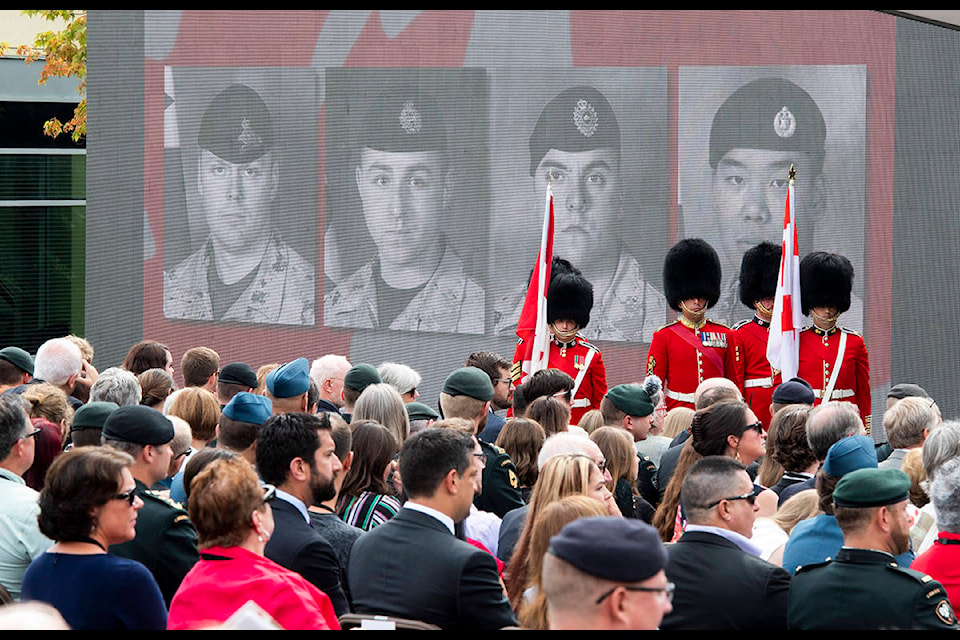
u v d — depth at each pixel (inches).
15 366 462.0
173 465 327.9
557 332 655.1
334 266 759.1
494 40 719.1
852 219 660.1
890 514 244.1
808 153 666.2
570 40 705.6
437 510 252.2
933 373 651.5
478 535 328.8
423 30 733.3
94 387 397.4
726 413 337.4
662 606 174.1
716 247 683.4
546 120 713.0
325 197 757.9
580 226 709.9
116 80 787.4
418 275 745.6
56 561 235.0
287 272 767.7
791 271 619.2
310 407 389.1
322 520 286.4
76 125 1131.9
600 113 702.5
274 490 246.5
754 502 257.8
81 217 1171.9
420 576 242.8
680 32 684.7
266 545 265.1
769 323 656.4
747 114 675.4
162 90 780.0
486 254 729.0
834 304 632.4
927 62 641.6
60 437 339.3
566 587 173.2
